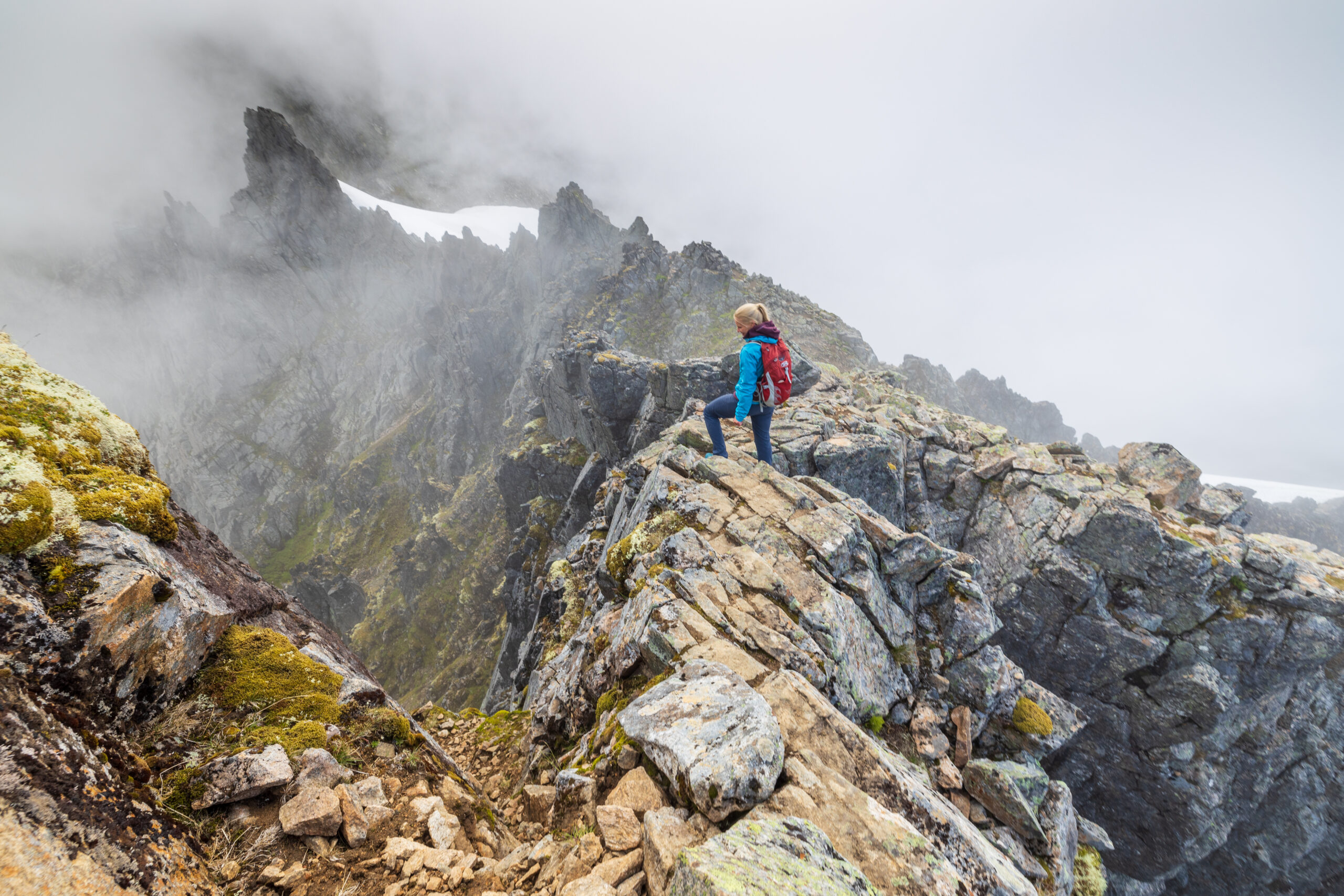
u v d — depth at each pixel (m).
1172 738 23.50
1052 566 24.20
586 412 59.66
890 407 29.48
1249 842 26.09
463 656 96.44
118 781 3.07
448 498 155.50
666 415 41.72
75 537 3.82
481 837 4.45
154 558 4.36
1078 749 25.22
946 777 8.08
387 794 4.26
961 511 27.17
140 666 3.76
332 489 189.50
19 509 3.51
